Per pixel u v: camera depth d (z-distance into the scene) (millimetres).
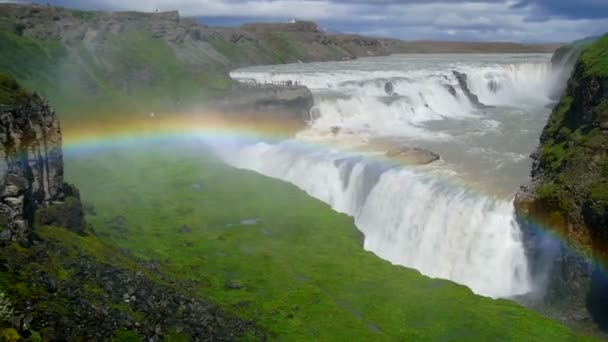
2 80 49969
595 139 66375
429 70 154500
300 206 77688
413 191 77562
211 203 78188
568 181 63938
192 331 40375
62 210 51281
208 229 69125
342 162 91250
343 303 51906
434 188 76125
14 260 37031
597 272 56500
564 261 59375
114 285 41562
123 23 158875
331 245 64875
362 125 118438
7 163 43531
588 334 53812
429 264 72188
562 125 78688
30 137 48594
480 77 148750
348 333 46812
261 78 154500
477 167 85125
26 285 34531
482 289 65812
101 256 47156
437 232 73125
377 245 77875
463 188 76188
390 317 49562
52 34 139375
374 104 124750
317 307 50812
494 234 67750
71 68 131125
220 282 55281
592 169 63469
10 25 131875
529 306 59969
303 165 95062
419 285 55719
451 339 46062
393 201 79688
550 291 60406
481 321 48531
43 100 53219
